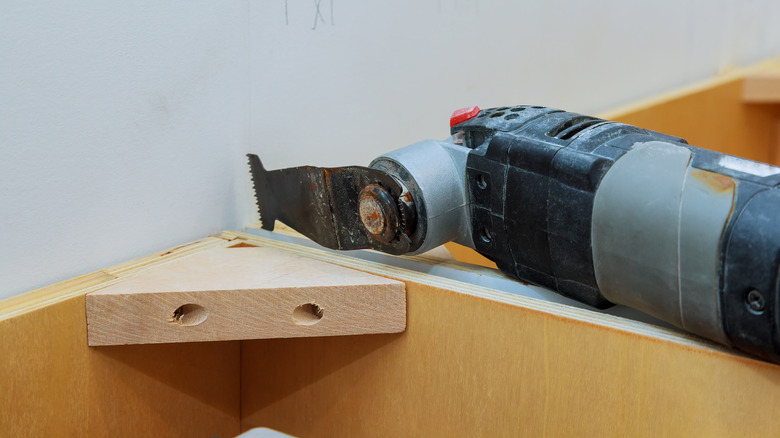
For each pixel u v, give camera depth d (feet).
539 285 2.07
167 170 2.47
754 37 6.93
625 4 5.17
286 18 2.83
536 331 1.89
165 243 2.52
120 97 2.26
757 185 1.52
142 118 2.35
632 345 1.73
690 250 1.57
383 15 3.29
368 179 2.11
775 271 1.42
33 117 2.02
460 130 2.21
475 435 2.08
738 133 6.15
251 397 2.71
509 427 1.99
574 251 1.84
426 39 3.57
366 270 2.24
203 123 2.58
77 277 2.19
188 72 2.48
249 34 2.69
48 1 2.00
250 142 2.79
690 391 1.66
